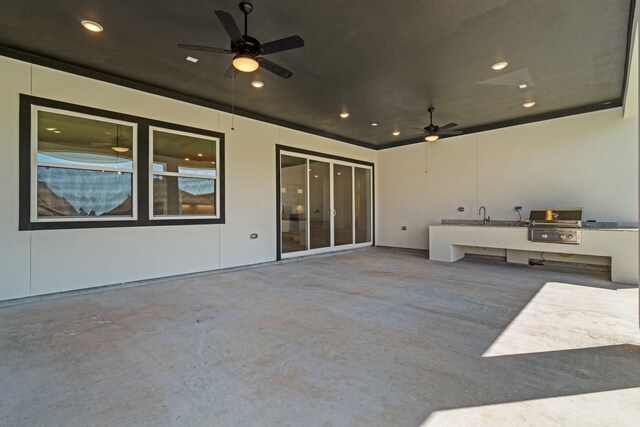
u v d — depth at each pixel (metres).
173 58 4.02
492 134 6.89
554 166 6.09
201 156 5.52
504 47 3.70
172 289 4.50
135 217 4.75
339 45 3.65
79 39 3.58
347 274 5.51
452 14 3.08
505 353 2.46
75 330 2.95
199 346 2.62
